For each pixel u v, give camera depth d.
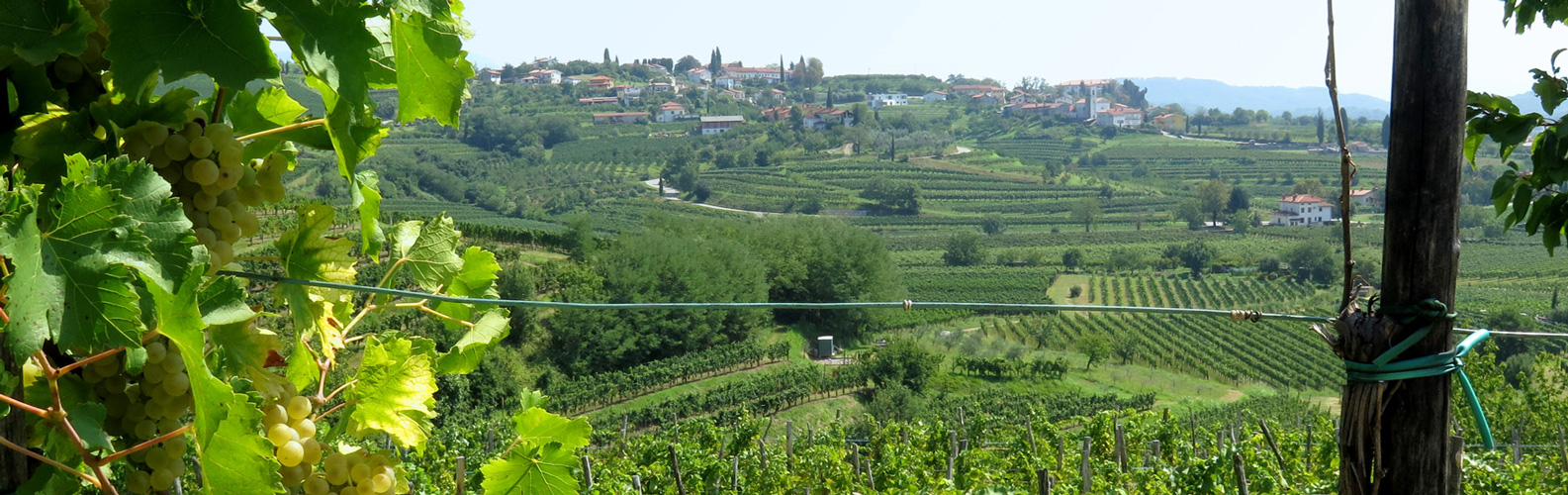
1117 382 48.22
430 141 129.38
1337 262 81.25
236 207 1.64
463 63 1.60
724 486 13.59
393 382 1.86
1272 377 52.12
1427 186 2.43
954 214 117.31
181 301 1.21
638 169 134.75
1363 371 2.55
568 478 2.42
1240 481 9.38
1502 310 59.72
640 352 40.66
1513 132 3.16
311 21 1.37
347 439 1.87
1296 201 112.88
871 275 51.66
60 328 1.10
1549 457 13.86
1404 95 2.44
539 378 36.47
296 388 1.76
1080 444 18.05
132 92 1.26
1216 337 60.75
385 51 1.53
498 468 2.39
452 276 2.21
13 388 1.56
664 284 42.44
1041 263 90.56
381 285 2.14
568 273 42.53
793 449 17.03
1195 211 112.06
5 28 1.29
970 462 13.68
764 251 50.19
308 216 1.85
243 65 1.32
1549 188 3.19
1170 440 16.41
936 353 45.78
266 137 1.70
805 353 46.47
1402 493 2.55
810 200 115.69
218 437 1.31
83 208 1.14
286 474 1.65
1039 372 45.50
